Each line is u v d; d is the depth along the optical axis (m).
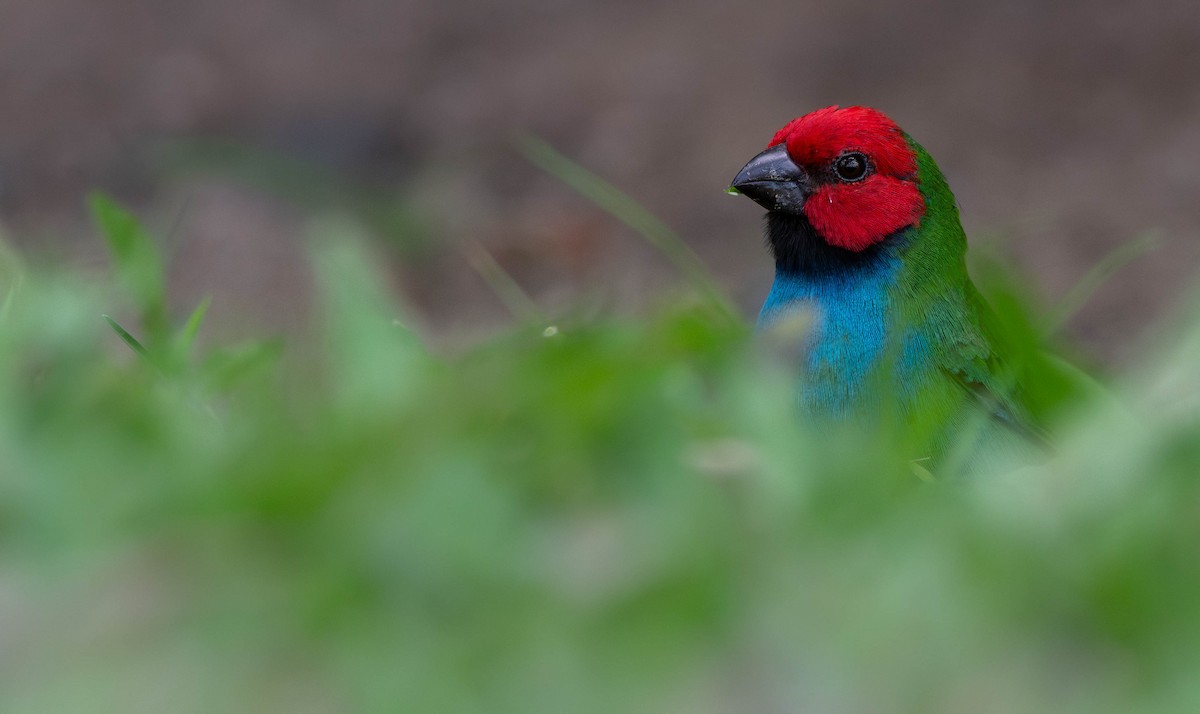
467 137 21.75
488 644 4.02
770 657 4.01
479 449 4.47
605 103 22.38
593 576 4.18
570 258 18.06
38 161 20.64
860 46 23.48
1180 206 19.12
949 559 4.18
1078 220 18.89
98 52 24.11
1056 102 21.80
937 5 24.55
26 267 7.11
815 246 9.30
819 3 24.84
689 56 23.50
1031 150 20.72
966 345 9.08
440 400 4.68
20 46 24.16
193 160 19.66
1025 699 4.01
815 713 3.97
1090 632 4.14
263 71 23.83
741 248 18.30
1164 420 5.16
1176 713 3.97
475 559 4.18
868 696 3.98
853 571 4.16
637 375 4.88
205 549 4.28
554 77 23.36
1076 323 16.80
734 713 3.96
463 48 24.67
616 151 21.02
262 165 19.25
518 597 4.11
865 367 9.06
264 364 6.52
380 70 24.00
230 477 4.43
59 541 4.39
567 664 3.98
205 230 17.64
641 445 4.52
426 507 4.23
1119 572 4.21
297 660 4.00
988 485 4.85
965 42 23.47
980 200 19.59
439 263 17.94
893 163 9.16
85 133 21.58
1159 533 4.34
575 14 25.58
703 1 25.47
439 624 4.09
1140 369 6.48
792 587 4.13
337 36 25.14
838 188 9.17
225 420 5.96
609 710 3.93
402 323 6.08
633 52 23.88
